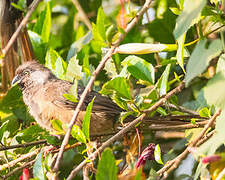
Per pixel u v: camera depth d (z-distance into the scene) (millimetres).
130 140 8117
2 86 10125
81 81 9578
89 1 11234
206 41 5727
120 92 6727
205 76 9219
